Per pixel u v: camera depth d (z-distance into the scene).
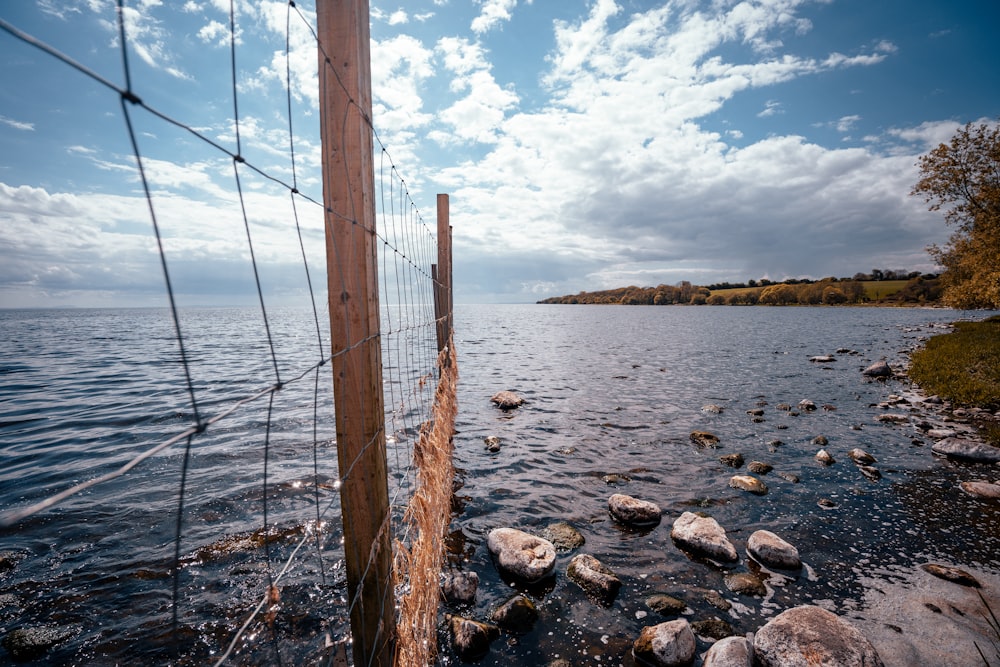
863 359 23.45
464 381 17.94
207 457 8.81
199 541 5.95
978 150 22.28
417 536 4.61
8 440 10.09
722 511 6.92
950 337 26.86
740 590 5.05
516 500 7.27
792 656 3.91
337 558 5.58
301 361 23.36
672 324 58.19
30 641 4.33
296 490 7.38
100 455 9.09
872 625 4.52
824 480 8.04
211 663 4.16
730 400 14.43
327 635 4.44
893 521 6.56
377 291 2.62
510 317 91.25
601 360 24.05
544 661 4.14
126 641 4.38
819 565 5.53
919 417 12.07
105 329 55.66
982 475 8.16
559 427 11.41
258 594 4.97
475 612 4.73
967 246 23.70
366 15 2.45
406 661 3.09
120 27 1.34
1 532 6.19
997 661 4.07
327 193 2.38
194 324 68.31
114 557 5.63
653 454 9.41
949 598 4.89
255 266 1.99
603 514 6.81
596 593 4.99
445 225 8.92
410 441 9.27
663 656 4.00
